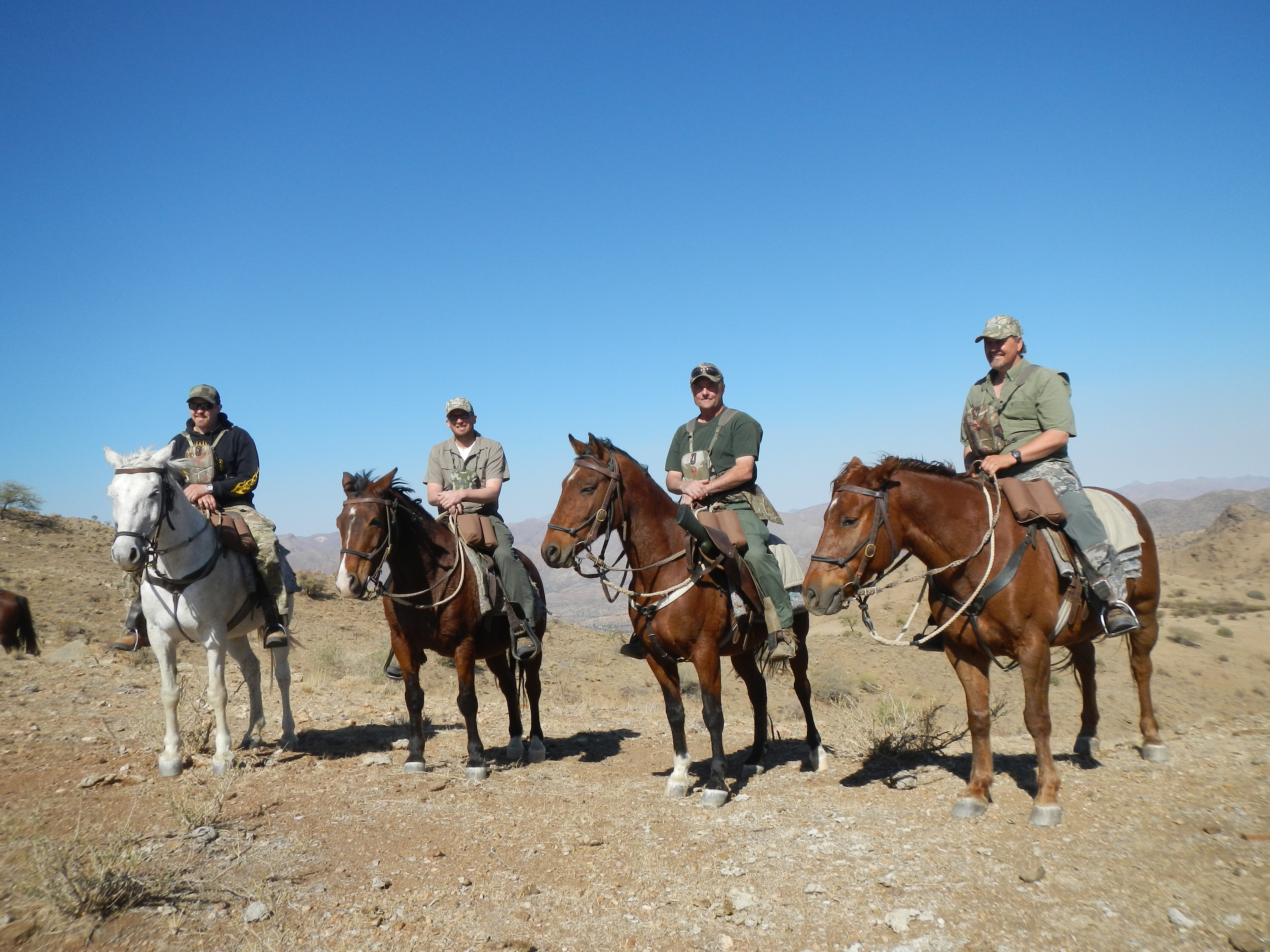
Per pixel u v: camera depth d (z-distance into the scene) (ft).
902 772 21.89
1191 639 137.28
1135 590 21.58
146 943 13.21
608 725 34.86
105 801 20.92
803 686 24.81
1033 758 23.27
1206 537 329.11
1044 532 18.47
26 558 91.91
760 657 23.59
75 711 32.60
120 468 22.08
